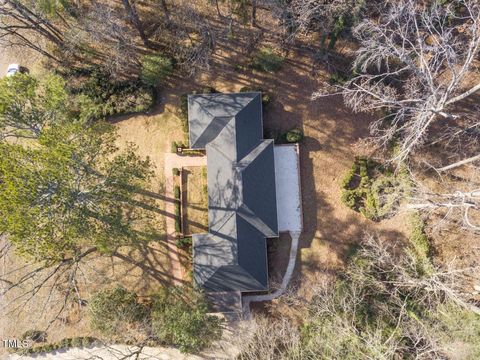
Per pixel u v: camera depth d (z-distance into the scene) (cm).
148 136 3734
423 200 3269
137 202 3278
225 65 3753
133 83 3703
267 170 3447
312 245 3619
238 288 3422
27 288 3678
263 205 3416
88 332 3628
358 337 2936
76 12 3584
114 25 3353
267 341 3209
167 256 3659
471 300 3294
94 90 3706
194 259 3434
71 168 2730
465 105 3612
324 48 3653
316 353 3147
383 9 3384
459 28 3475
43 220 2558
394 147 3603
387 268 3422
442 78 3531
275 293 3600
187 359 3581
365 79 3553
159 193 3691
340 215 3628
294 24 3366
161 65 3678
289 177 3650
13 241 2503
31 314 3653
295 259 3619
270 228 3422
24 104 2689
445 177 3575
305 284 3581
